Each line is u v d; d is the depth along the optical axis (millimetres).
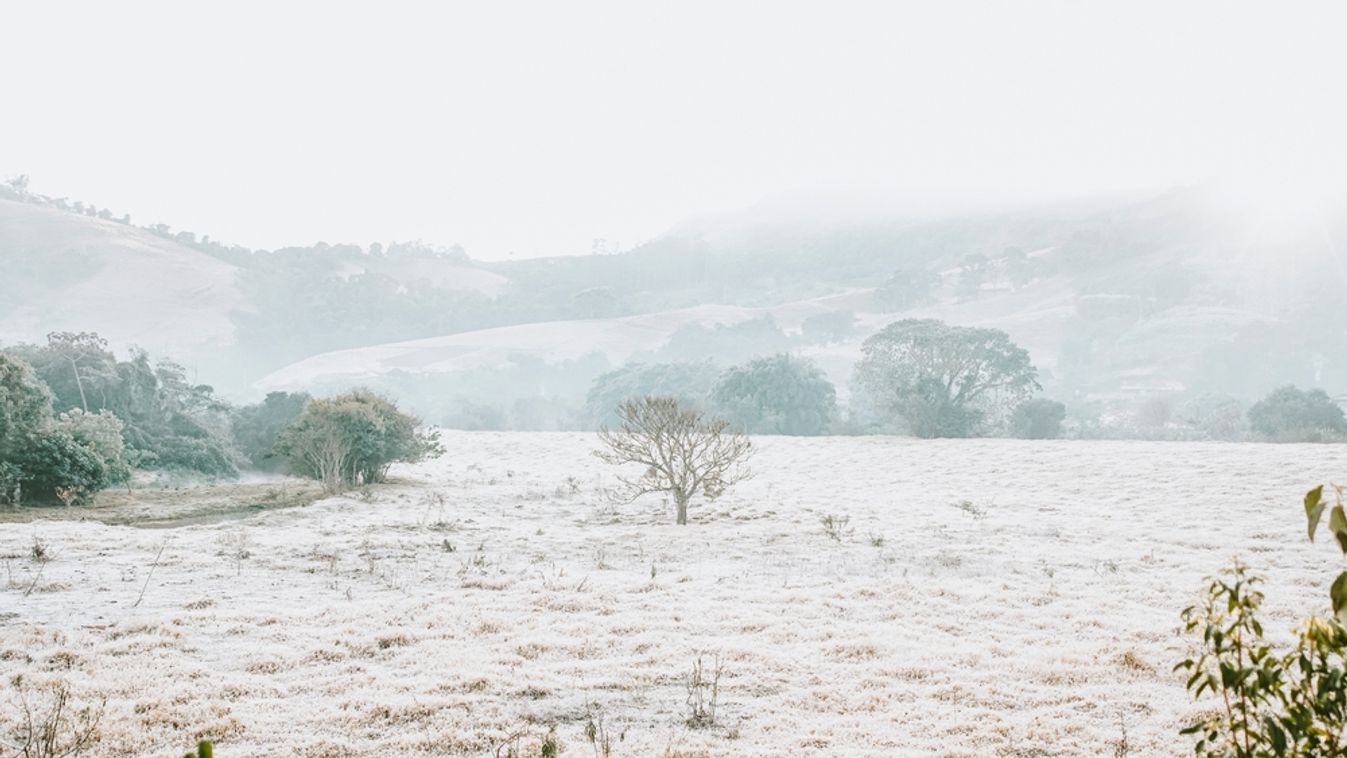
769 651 12047
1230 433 87062
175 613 13312
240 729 8859
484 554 20250
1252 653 4262
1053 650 12320
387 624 13188
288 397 57062
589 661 11562
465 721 9195
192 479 47375
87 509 30391
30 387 31312
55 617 12984
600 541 22547
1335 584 3811
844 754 8383
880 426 89312
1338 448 43812
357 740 8695
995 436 86125
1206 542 22328
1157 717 9609
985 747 8695
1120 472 39250
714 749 8438
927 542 22438
